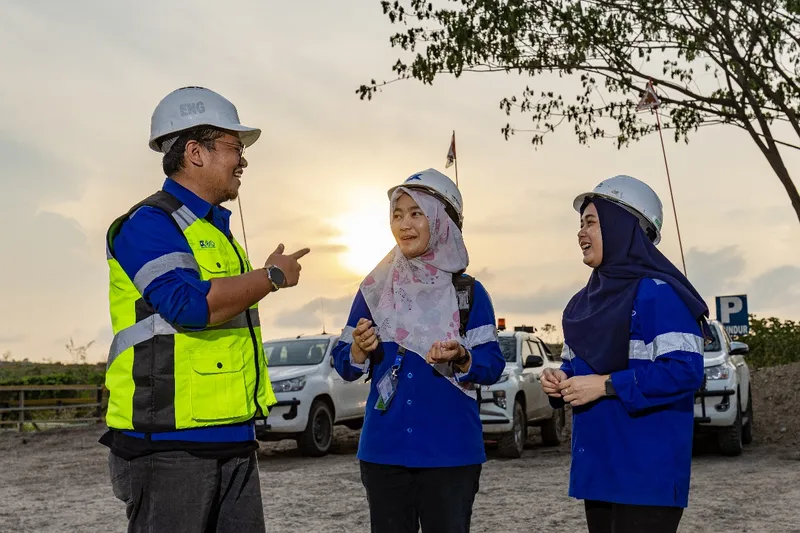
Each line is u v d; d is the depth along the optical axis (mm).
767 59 15727
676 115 16453
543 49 15781
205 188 3398
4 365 28859
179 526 3160
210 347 3213
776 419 14867
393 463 3738
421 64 14836
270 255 3309
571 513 8148
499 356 3859
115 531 7992
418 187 3904
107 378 3258
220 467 3303
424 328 3805
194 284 3074
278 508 8805
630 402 3336
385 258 4055
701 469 10922
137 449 3152
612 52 15938
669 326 3371
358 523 8008
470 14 15070
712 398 11852
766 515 7801
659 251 3615
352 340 3982
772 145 15742
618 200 3596
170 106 3408
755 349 22109
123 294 3227
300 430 12906
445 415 3752
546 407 14047
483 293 3939
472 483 3807
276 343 14398
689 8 15711
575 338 3594
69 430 19875
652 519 3367
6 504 9625
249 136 3588
